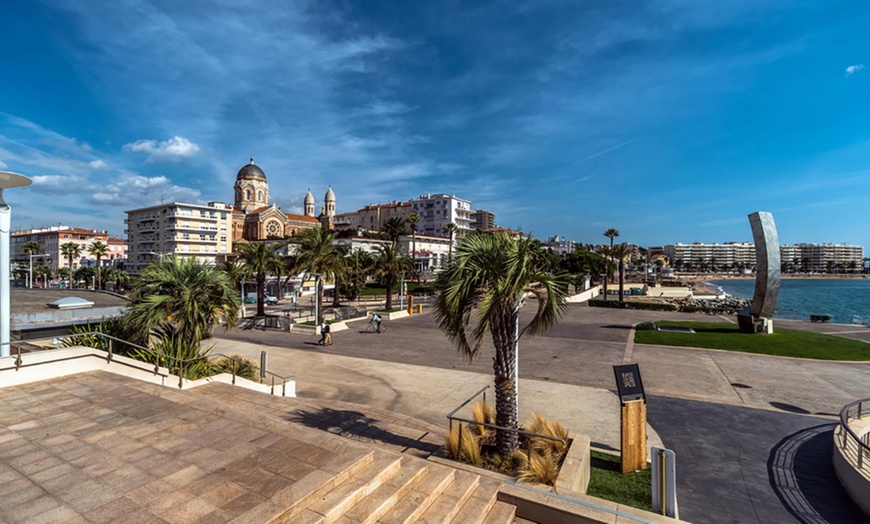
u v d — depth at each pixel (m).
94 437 6.44
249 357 19.92
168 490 4.94
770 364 18.48
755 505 7.47
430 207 114.69
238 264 37.91
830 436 10.57
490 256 8.10
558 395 13.91
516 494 6.11
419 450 8.22
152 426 6.89
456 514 5.57
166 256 14.83
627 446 8.34
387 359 19.61
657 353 20.91
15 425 6.88
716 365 18.33
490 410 9.70
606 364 18.64
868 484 7.15
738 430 10.99
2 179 9.34
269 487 5.01
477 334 7.60
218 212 100.06
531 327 8.41
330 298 57.97
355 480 5.41
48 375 9.45
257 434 6.60
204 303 13.93
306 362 18.89
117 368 10.32
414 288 62.50
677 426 11.28
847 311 65.81
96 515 4.43
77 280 93.69
